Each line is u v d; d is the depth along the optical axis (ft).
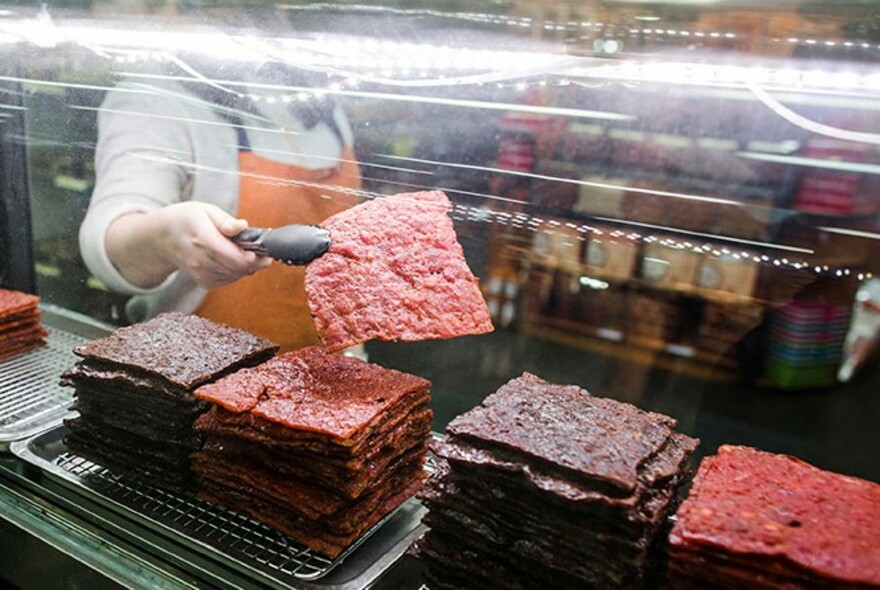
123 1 2.49
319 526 1.75
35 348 2.79
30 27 2.57
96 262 2.72
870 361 2.02
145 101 2.59
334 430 1.62
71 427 2.09
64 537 1.91
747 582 1.29
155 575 1.79
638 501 1.40
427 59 2.30
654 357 2.27
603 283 2.28
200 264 2.43
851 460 2.06
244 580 1.69
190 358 2.00
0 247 2.96
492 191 2.39
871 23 1.70
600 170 2.22
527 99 2.25
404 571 1.74
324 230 1.91
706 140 2.05
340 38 2.36
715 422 2.23
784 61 1.84
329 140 2.52
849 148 1.87
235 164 2.61
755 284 2.09
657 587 1.49
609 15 2.00
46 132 2.70
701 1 1.84
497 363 2.48
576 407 1.68
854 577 1.21
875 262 1.93
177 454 1.94
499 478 1.49
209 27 2.45
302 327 2.59
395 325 1.79
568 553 1.44
